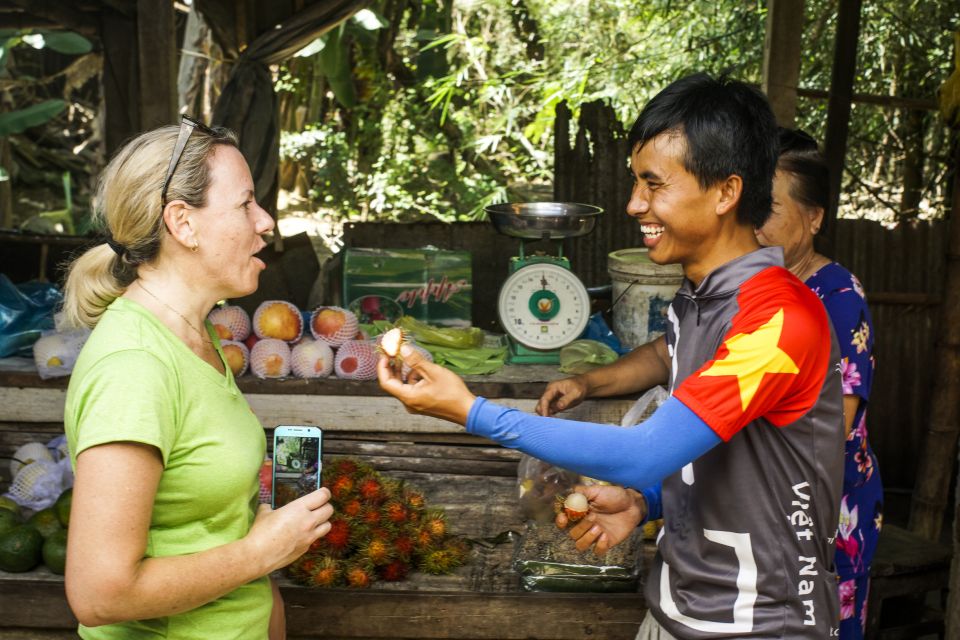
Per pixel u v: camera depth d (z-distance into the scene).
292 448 2.19
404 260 3.56
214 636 1.60
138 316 1.52
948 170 5.77
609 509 1.86
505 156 10.05
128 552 1.40
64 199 10.08
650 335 3.32
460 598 2.38
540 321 3.17
